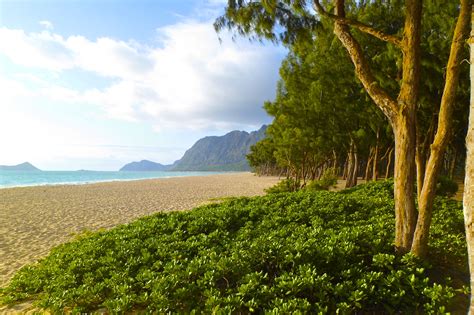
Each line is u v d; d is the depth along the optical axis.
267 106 25.94
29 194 32.62
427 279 4.63
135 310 4.79
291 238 6.45
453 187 14.20
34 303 5.41
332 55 18.47
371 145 26.91
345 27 6.55
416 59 5.70
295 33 7.87
